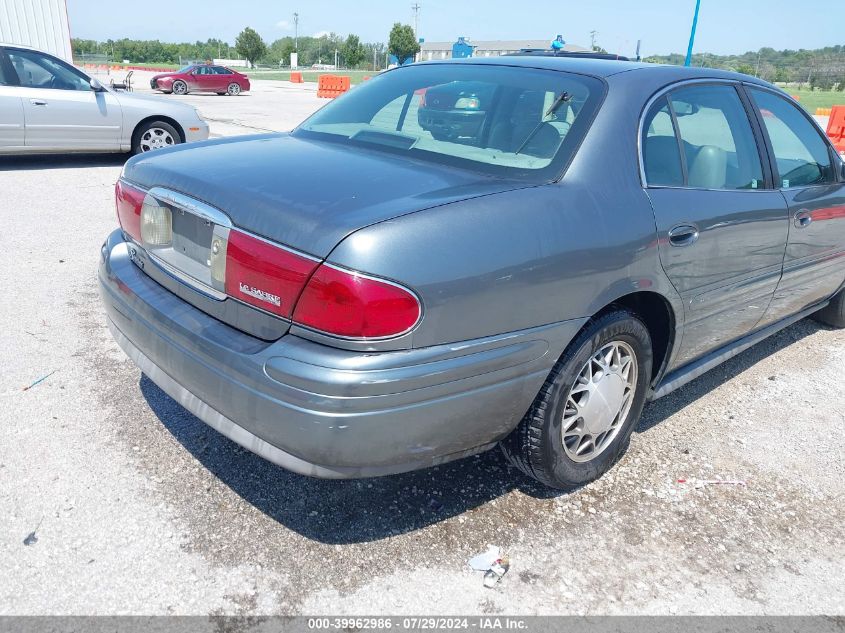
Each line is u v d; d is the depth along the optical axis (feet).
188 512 8.52
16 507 8.34
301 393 6.66
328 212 6.95
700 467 10.34
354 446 6.82
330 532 8.37
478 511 8.95
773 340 15.80
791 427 11.75
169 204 8.39
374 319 6.57
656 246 8.86
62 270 16.78
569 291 7.93
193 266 8.10
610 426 9.47
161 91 97.25
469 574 7.87
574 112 8.98
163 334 8.11
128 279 9.09
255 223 7.18
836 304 16.01
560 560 8.19
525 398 8.01
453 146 9.11
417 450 7.27
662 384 10.57
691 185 9.87
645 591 7.82
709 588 7.94
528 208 7.68
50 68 29.55
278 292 6.94
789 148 12.41
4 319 13.66
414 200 7.27
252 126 48.03
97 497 8.65
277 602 7.29
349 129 10.18
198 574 7.56
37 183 26.81
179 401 8.11
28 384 11.23
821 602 7.87
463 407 7.35
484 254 7.16
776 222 11.29
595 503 9.30
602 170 8.57
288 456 7.06
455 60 11.22
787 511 9.45
